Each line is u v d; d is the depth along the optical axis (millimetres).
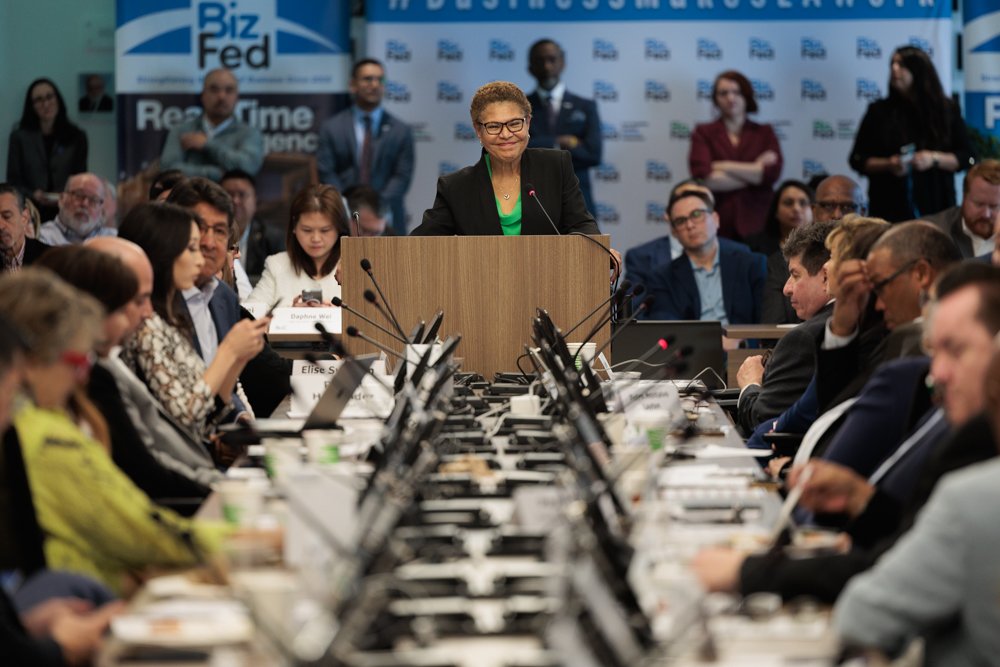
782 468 9297
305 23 20094
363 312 11086
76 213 19078
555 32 20219
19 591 5840
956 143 19828
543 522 5719
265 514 6387
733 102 20000
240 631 4680
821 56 20094
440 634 4484
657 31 20188
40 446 6223
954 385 5168
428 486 6602
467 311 11070
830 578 5090
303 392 10180
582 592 4383
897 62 19750
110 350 7793
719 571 5234
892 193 19828
